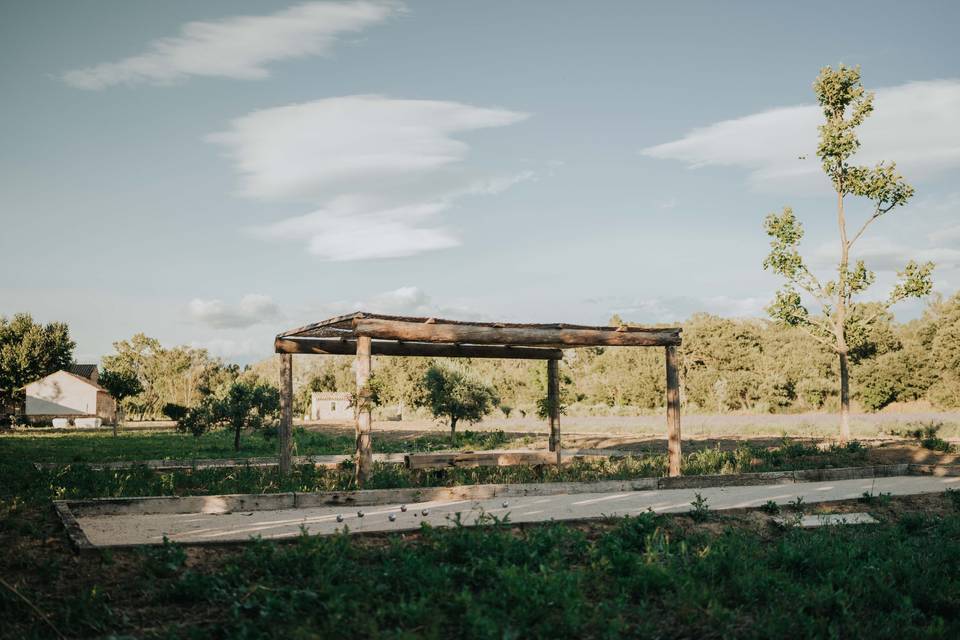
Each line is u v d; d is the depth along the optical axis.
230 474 14.15
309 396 70.81
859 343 24.73
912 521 9.89
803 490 12.85
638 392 64.31
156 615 5.71
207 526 8.69
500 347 16.73
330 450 23.45
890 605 6.50
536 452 15.55
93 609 5.65
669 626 5.80
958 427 29.33
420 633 5.29
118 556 7.05
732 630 5.66
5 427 49.78
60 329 70.81
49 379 64.06
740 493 12.40
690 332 65.12
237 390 25.56
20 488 11.70
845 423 23.48
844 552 7.96
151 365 91.44
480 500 11.47
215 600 5.96
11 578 6.38
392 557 7.12
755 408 59.47
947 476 15.52
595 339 14.28
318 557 6.79
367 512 10.02
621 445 24.58
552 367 16.98
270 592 6.02
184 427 25.64
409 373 51.84
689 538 8.62
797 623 5.81
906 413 50.88
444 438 29.25
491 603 5.93
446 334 12.88
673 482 13.45
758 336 66.50
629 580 6.62
